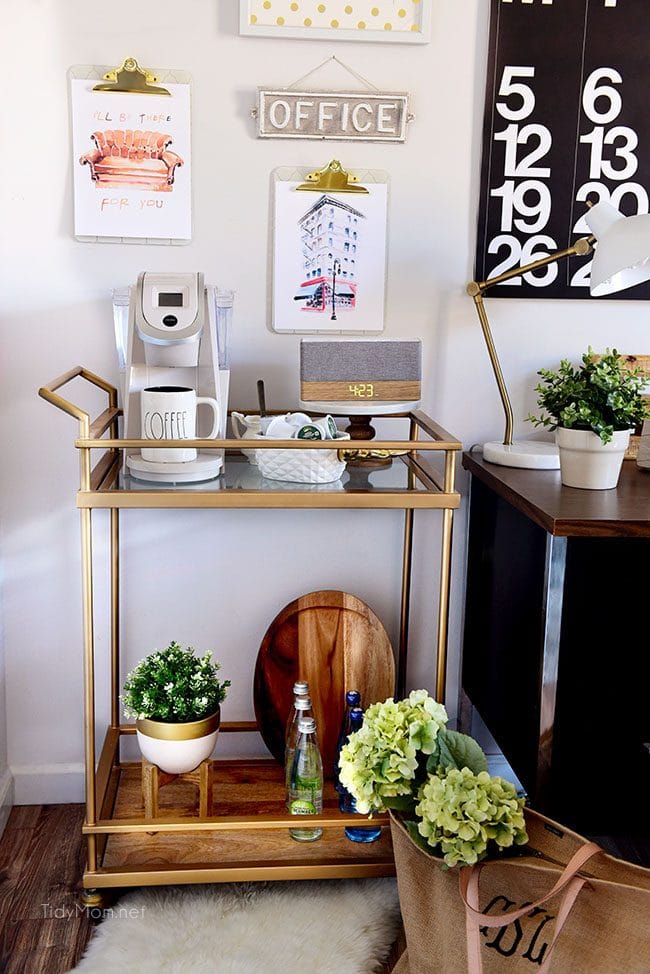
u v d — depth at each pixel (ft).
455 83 6.49
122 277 6.50
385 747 5.17
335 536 6.95
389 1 6.33
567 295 6.75
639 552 5.42
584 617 5.46
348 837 6.07
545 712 5.43
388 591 7.07
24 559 6.77
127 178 6.37
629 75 6.52
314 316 6.65
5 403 6.56
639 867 4.75
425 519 7.00
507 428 6.65
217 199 6.47
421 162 6.56
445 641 5.79
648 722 5.57
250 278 6.59
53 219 6.39
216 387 5.78
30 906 5.85
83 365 6.58
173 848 5.90
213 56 6.31
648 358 6.81
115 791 6.40
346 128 6.43
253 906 5.82
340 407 6.09
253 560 6.93
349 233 6.58
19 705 6.95
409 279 6.70
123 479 5.63
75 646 6.92
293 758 5.94
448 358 6.83
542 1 6.39
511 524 5.96
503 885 4.85
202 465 5.55
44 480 6.68
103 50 6.24
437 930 5.01
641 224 5.37
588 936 4.58
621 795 5.63
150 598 6.91
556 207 6.65
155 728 5.68
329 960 5.35
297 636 6.70
